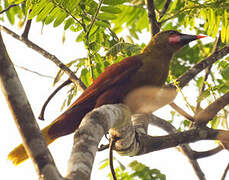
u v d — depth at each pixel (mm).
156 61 9031
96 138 4984
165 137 7832
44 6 8734
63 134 8570
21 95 4883
